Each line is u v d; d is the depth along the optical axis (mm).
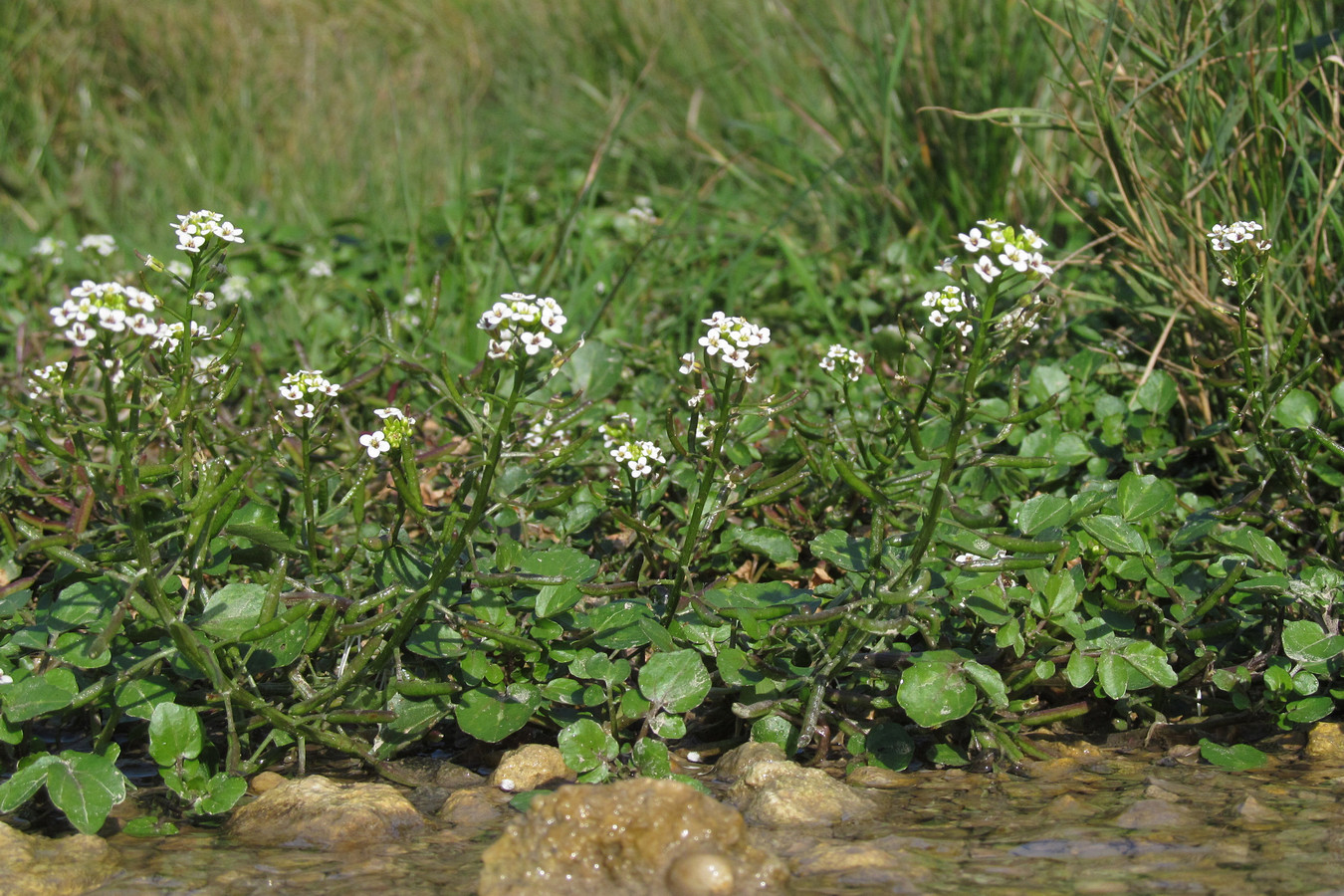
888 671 2914
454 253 6203
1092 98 4406
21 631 2725
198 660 2555
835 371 4316
